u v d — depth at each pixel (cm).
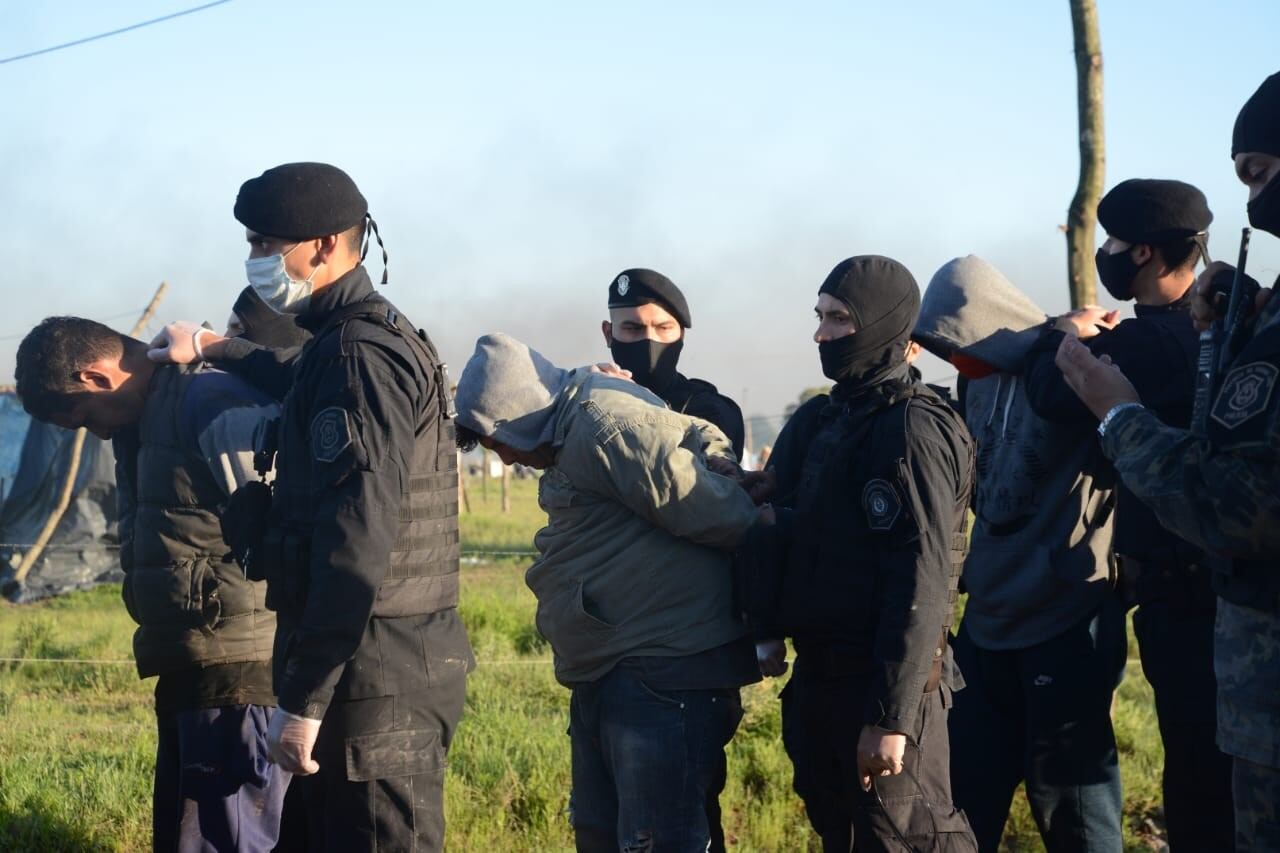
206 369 390
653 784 318
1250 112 271
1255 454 241
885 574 308
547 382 338
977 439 402
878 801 313
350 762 319
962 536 322
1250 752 254
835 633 317
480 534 2342
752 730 635
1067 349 295
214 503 377
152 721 715
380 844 321
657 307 466
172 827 394
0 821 501
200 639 377
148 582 378
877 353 325
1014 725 404
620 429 317
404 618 324
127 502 401
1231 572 255
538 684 786
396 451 311
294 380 328
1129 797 572
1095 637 384
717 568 329
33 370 383
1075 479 380
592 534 325
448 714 335
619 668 324
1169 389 353
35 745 634
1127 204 378
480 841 503
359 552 302
